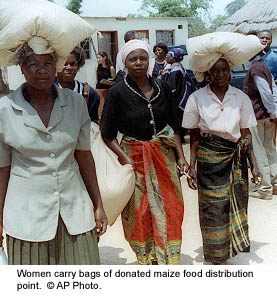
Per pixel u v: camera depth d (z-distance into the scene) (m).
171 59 7.95
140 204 3.51
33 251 2.34
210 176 3.64
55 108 2.34
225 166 3.63
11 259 2.38
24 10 2.22
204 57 3.47
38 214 2.32
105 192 3.27
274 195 5.71
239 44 3.44
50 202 2.33
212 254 3.70
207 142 3.64
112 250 4.29
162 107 3.47
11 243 2.36
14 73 11.00
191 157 3.77
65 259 2.41
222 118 3.56
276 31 16.52
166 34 19.89
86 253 2.43
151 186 3.46
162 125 3.50
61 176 2.35
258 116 5.36
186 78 7.99
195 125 3.69
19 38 2.21
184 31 20.06
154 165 3.48
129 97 3.43
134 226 3.54
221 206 3.64
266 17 16.55
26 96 2.37
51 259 2.39
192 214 5.20
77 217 2.40
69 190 2.39
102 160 3.39
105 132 3.51
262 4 17.25
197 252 4.16
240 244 3.75
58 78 3.66
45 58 2.28
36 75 2.27
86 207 2.46
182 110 7.82
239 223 3.74
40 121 2.29
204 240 3.74
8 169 2.40
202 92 3.64
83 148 2.53
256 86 5.26
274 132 5.58
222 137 3.61
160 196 3.48
